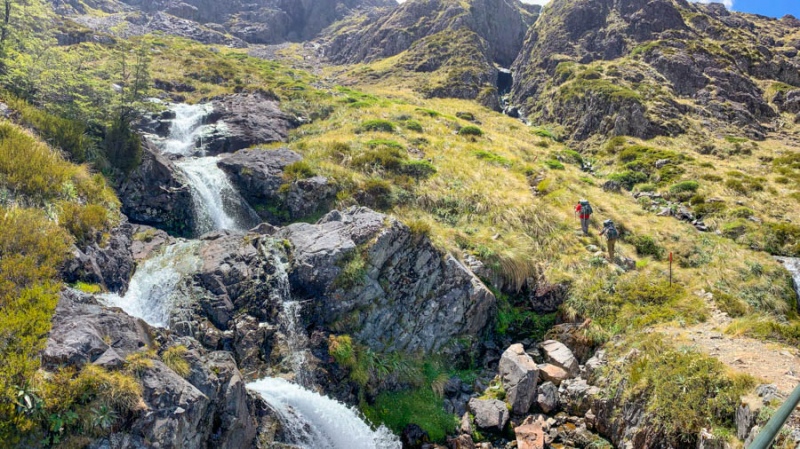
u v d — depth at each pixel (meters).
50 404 7.76
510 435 13.65
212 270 14.58
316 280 14.96
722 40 52.56
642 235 22.20
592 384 14.59
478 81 52.66
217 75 40.59
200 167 22.72
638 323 16.27
